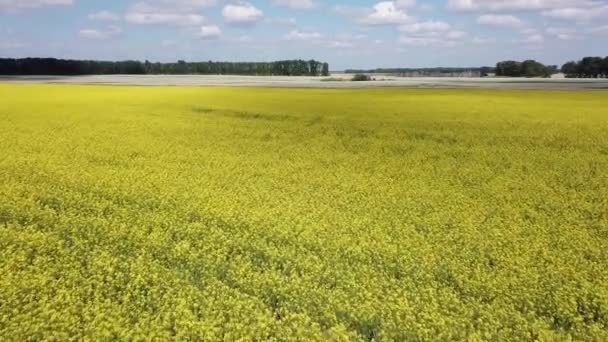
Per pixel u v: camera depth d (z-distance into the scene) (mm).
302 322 8016
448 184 17531
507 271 10094
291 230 11945
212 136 26719
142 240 11516
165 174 18047
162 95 49312
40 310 8344
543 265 10484
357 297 8875
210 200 14594
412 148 23922
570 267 10195
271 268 10094
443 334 7809
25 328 7762
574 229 12688
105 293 9133
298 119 32688
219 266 10266
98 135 26344
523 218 14094
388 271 10062
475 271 9875
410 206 14625
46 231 12242
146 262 10352
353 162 21031
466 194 16328
